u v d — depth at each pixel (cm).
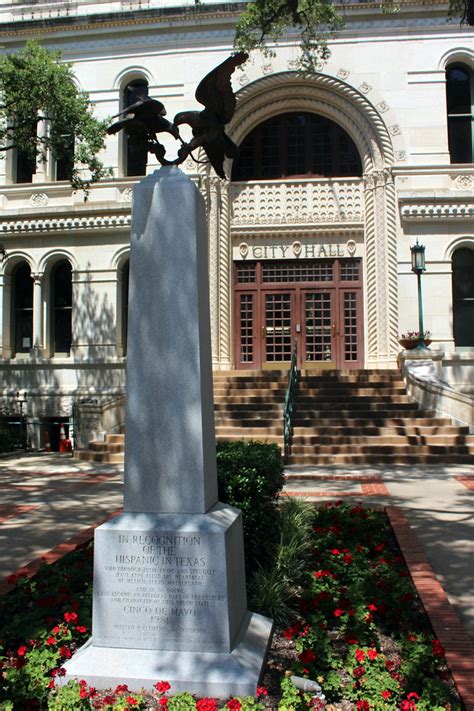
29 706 379
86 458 1633
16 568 654
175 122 506
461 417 1634
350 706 379
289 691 368
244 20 1465
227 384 1891
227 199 2147
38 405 2094
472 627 489
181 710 354
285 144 2203
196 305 441
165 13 2125
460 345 2047
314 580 576
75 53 2191
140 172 2191
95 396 2062
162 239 450
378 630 497
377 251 2064
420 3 2058
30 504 1016
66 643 446
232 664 392
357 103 2084
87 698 366
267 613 502
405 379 1816
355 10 2069
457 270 2066
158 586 409
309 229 2144
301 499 794
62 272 2209
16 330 2217
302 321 2159
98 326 2098
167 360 438
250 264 2192
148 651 405
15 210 2128
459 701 376
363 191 2133
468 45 2061
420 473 1326
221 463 661
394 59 2073
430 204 1994
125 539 415
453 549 712
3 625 499
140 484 432
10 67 1530
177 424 432
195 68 2134
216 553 405
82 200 2141
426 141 2053
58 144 1678
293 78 2083
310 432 1612
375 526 771
